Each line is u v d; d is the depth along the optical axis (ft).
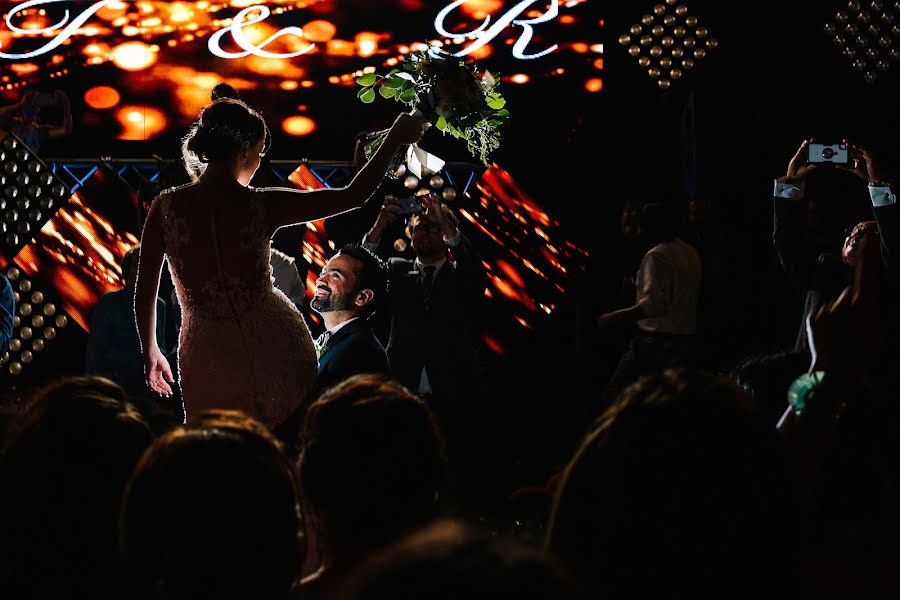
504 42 29.89
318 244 28.53
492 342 31.14
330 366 15.87
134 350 23.88
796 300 28.60
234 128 12.71
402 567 2.39
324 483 6.16
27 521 5.74
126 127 29.40
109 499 5.78
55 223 29.60
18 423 6.34
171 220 12.59
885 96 31.04
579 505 4.25
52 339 29.63
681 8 31.09
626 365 24.45
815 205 26.78
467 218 30.94
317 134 29.68
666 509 3.83
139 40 29.35
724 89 31.14
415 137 13.71
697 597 3.81
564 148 30.71
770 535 3.83
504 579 2.36
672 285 23.91
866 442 9.24
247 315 12.65
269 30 29.53
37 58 29.12
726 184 31.01
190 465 4.80
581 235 31.35
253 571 4.75
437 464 6.31
